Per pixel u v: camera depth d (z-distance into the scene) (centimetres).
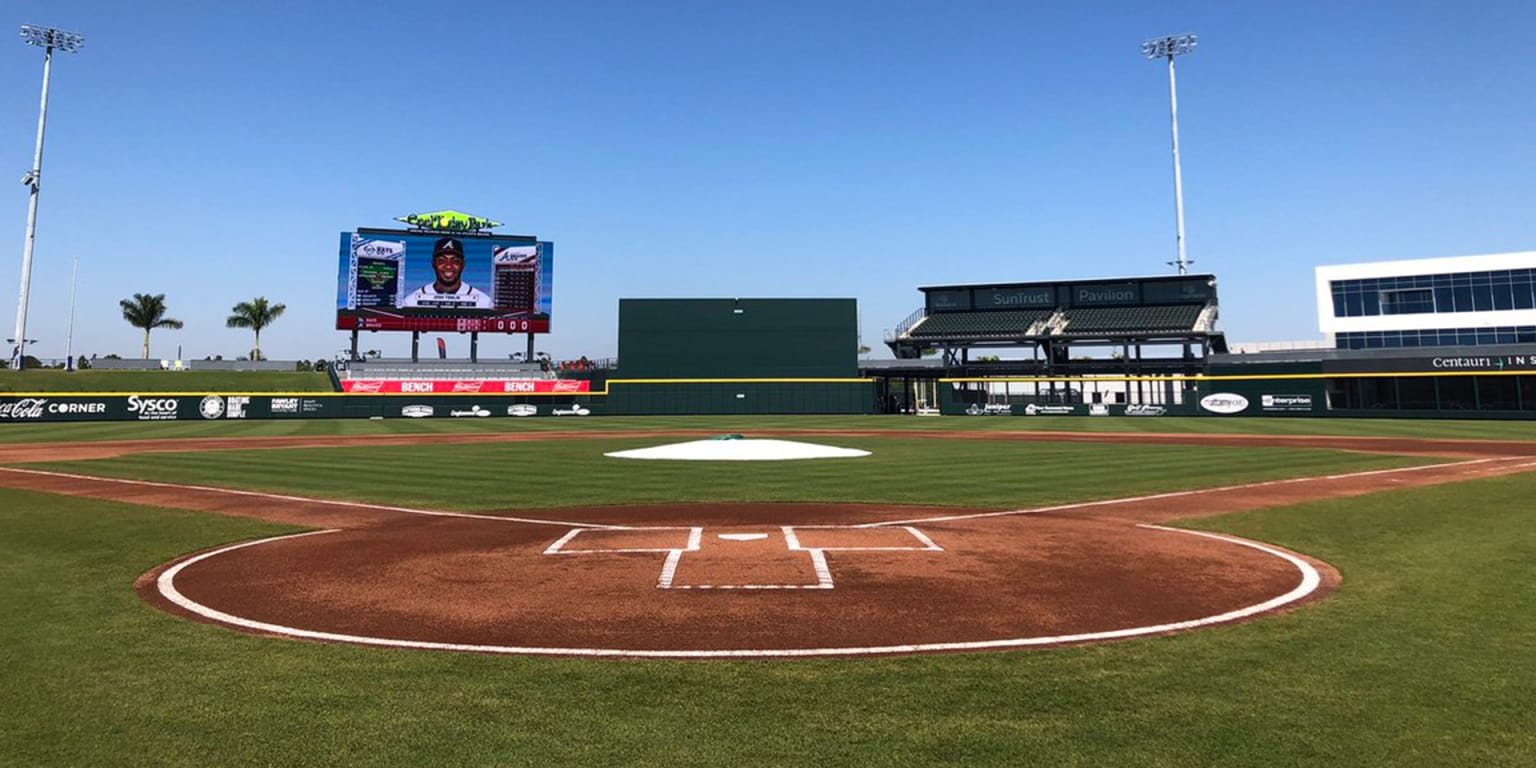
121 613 667
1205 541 984
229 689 488
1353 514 1182
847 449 2502
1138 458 2180
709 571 822
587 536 1030
